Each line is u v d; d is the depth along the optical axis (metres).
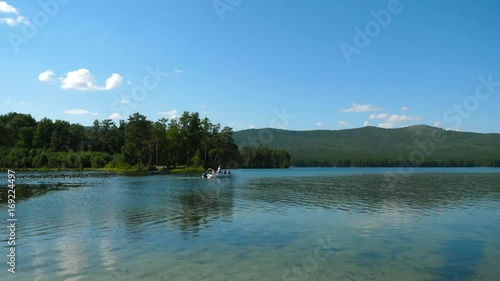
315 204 45.88
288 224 32.00
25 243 25.08
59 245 24.55
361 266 20.19
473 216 36.09
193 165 164.50
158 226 31.19
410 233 28.38
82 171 155.62
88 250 23.31
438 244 24.84
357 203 46.91
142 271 19.27
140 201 49.72
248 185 82.94
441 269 19.67
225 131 169.50
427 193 61.28
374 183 89.94
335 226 31.14
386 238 26.69
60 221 33.47
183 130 171.88
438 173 164.50
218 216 36.38
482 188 72.12
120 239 26.34
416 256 22.03
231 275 18.69
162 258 21.64
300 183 90.75
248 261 21.09
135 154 169.00
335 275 18.77
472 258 21.61
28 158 174.38
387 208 42.00
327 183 90.75
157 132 163.25
